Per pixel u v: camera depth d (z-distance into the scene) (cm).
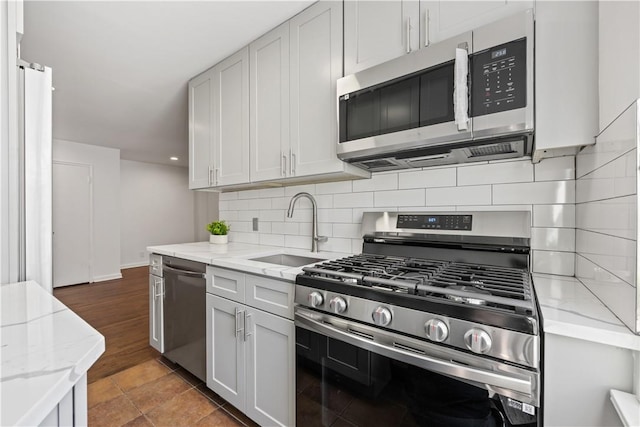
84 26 167
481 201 134
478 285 91
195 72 223
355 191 174
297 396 120
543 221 120
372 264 127
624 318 68
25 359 52
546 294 92
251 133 188
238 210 245
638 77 64
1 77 112
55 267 418
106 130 368
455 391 81
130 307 338
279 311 131
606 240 80
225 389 158
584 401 69
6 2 113
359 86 132
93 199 454
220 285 162
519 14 96
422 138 115
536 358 70
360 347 99
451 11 114
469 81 103
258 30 176
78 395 56
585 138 89
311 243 196
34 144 121
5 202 113
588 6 89
